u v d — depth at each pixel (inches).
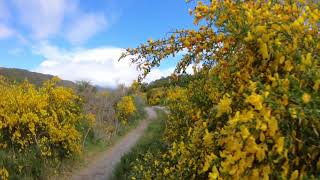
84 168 467.5
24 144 436.5
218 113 97.9
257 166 85.6
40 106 454.3
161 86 198.4
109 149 582.2
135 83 172.7
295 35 102.7
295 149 86.3
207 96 165.3
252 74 108.9
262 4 129.3
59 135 449.4
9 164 386.0
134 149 478.9
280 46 100.7
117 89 828.6
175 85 192.7
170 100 324.2
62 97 501.0
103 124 679.1
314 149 85.6
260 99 84.3
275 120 82.5
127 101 816.3
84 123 604.4
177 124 285.7
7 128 437.7
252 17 108.3
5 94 460.4
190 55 161.2
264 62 104.4
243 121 83.7
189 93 204.8
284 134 84.9
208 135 98.3
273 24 103.3
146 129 802.8
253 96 84.7
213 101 152.8
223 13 125.0
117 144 626.5
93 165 482.9
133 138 690.8
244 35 108.6
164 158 254.2
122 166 413.4
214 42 148.5
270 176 86.2
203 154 121.9
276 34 102.4
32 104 450.0
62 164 441.1
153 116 979.9
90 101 710.5
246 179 85.4
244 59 114.3
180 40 159.0
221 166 91.9
